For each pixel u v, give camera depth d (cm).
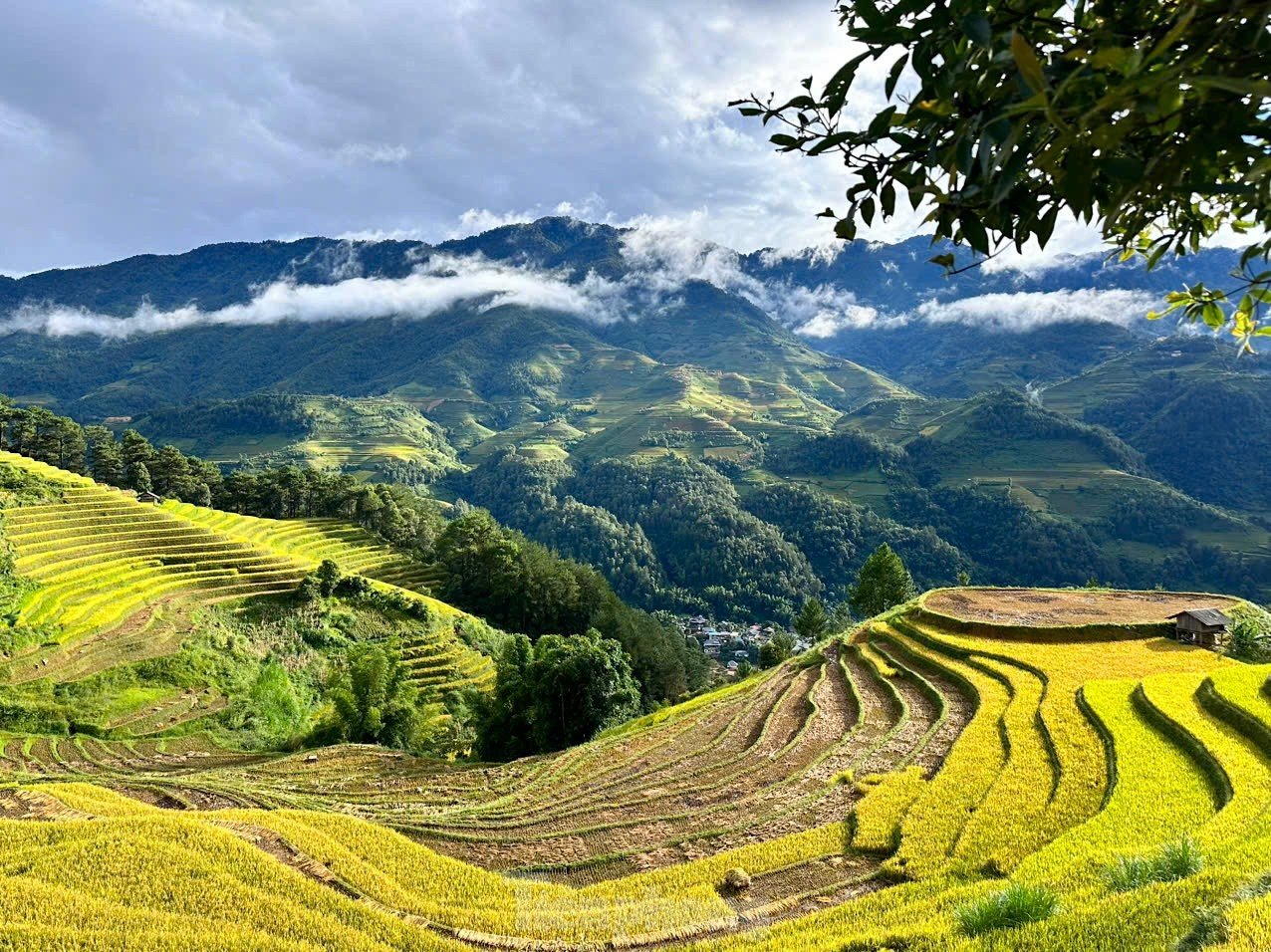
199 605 5575
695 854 1752
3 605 4266
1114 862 1244
